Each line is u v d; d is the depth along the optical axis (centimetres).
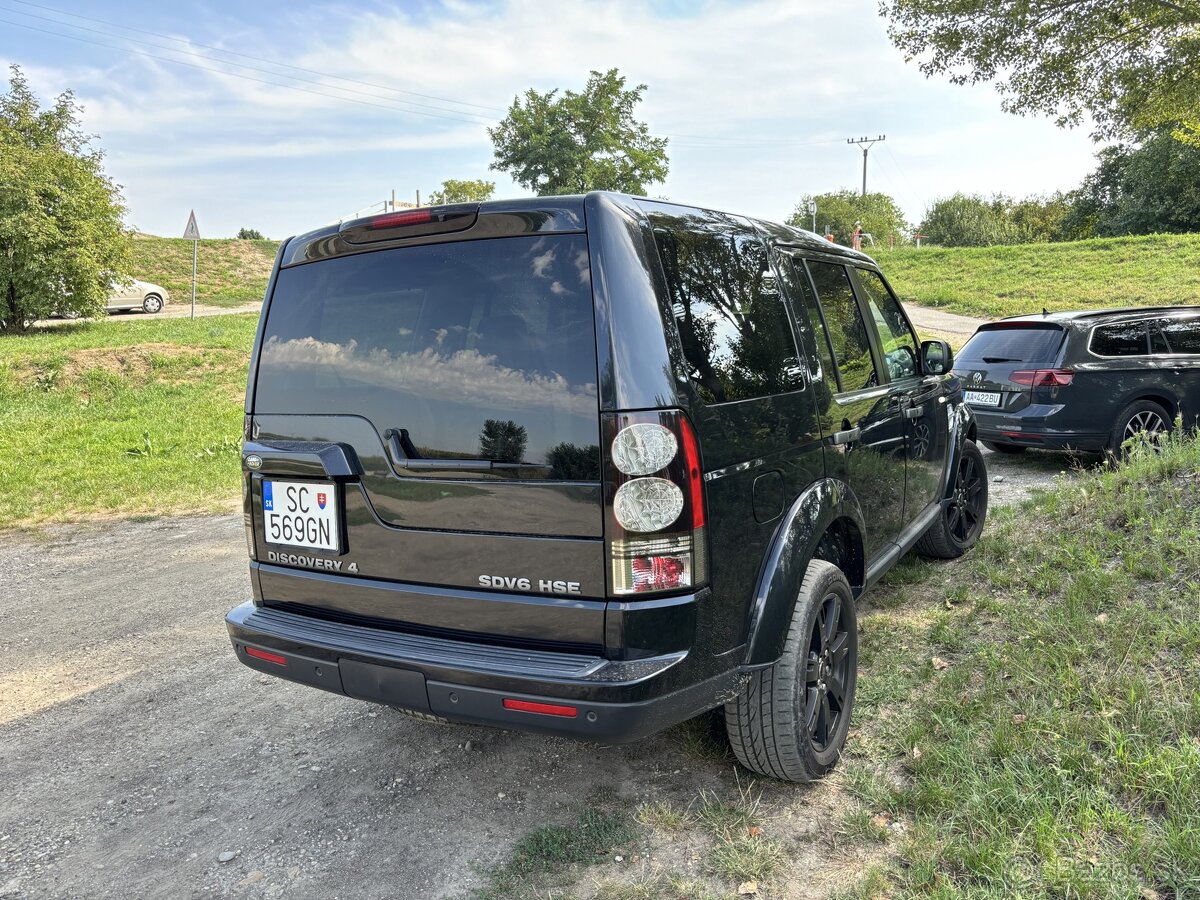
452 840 268
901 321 437
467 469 237
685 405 227
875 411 358
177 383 1415
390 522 254
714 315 256
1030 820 239
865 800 272
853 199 9319
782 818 267
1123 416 705
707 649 234
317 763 324
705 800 276
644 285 228
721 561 238
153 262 3459
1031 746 275
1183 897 210
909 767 287
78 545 691
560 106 3847
